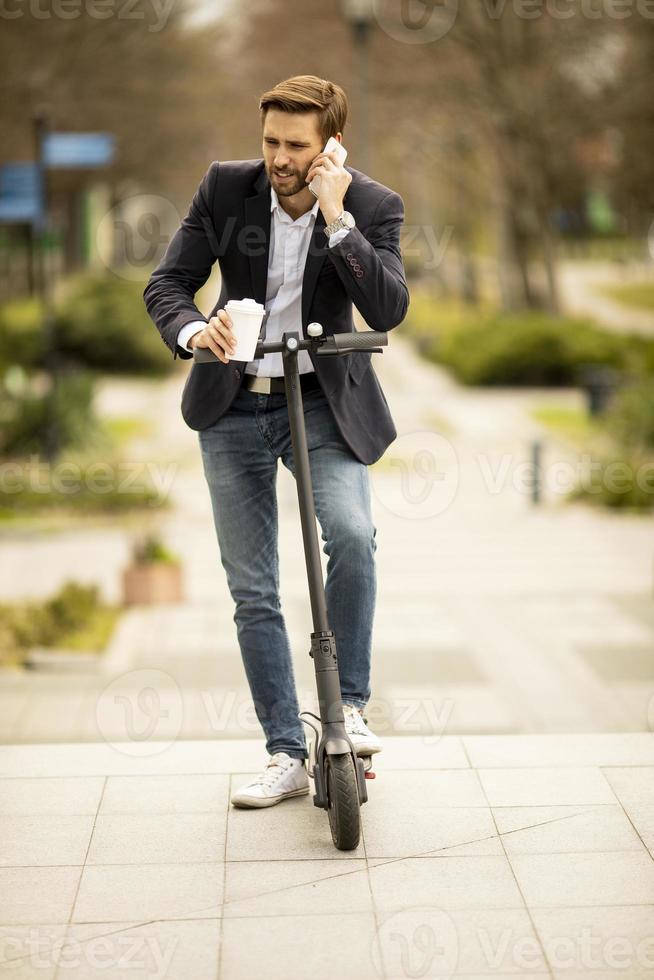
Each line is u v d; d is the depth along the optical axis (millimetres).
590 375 63375
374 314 8453
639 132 78125
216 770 9969
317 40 81812
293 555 35125
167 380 79312
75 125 81375
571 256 133250
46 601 28031
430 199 110062
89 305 79812
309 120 8266
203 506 44750
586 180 86688
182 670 24016
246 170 8883
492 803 9188
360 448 8945
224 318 8031
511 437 57594
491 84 77625
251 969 6941
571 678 23531
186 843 8617
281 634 9414
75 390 54844
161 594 30109
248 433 9133
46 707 21469
